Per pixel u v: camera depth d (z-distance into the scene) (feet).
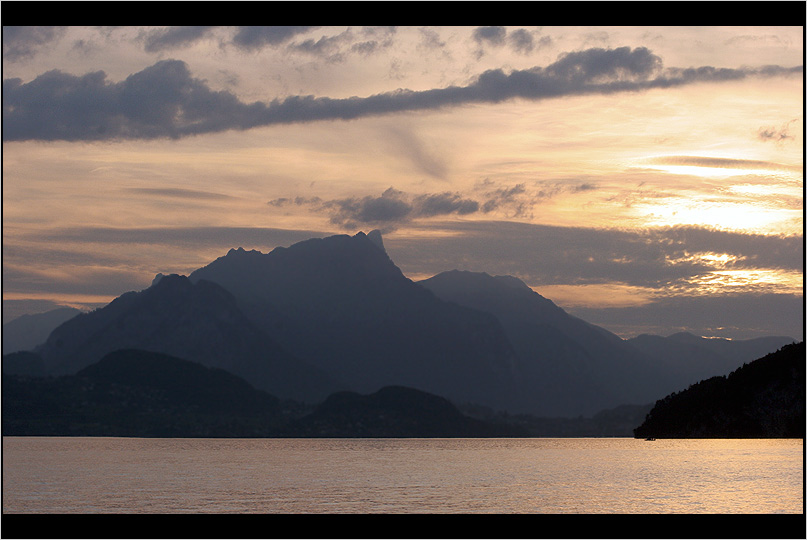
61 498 347.56
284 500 335.67
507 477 444.96
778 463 436.35
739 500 309.83
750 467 418.92
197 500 338.54
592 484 383.65
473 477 449.06
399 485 404.36
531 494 349.20
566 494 345.51
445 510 299.38
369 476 468.75
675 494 331.57
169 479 449.06
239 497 349.20
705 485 356.18
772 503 300.81
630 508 295.69
